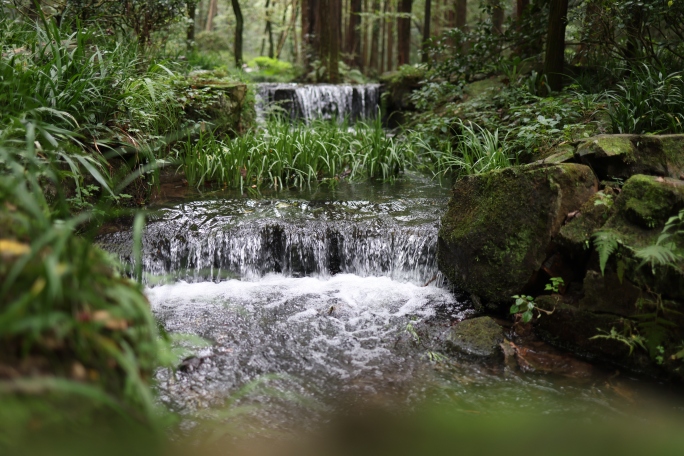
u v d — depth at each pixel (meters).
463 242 3.93
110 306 1.46
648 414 2.64
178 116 6.25
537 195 3.59
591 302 3.26
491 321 3.54
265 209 5.21
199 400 2.71
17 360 1.30
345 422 2.54
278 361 3.21
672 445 2.36
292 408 2.68
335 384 2.96
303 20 19.70
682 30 6.45
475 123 7.08
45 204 2.01
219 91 7.03
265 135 7.20
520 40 8.35
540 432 2.41
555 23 7.04
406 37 16.61
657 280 2.96
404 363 3.22
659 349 2.97
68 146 3.56
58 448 1.33
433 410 2.64
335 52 14.61
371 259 4.64
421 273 4.50
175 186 5.95
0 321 1.22
